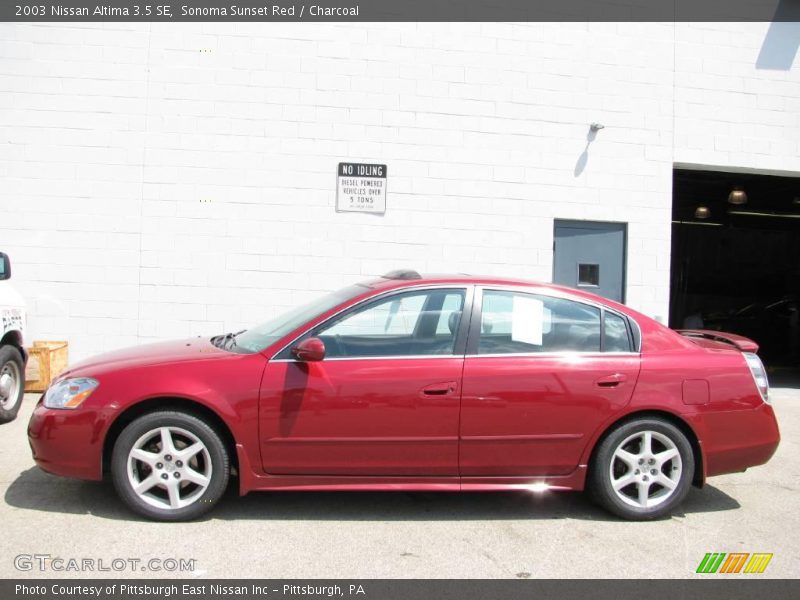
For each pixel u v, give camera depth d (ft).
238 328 27.84
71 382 14.42
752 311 48.06
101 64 27.20
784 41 31.35
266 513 14.97
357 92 28.32
